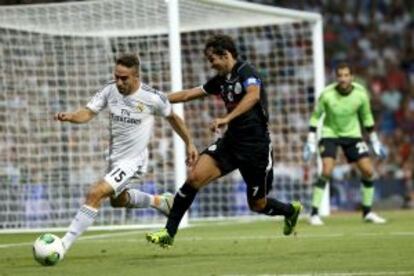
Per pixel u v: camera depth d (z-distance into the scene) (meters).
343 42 85.69
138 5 40.78
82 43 46.88
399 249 26.39
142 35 46.53
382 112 79.81
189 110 60.38
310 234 33.53
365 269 21.22
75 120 24.88
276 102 67.06
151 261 24.36
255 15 46.59
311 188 57.78
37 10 41.62
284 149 61.75
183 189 24.50
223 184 53.88
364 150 40.94
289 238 31.75
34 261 25.19
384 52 85.94
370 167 40.75
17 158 45.31
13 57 45.34
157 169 48.28
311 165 57.94
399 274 20.02
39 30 44.72
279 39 69.06
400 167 70.25
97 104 25.31
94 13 42.00
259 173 25.25
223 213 53.75
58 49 46.66
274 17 47.97
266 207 26.67
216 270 21.66
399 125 79.38
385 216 46.94
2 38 45.16
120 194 27.19
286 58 63.66
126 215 46.59
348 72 39.91
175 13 39.75
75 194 46.50
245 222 44.88
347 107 40.38
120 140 25.39
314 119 41.31
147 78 47.97
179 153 40.00
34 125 45.78
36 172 45.62
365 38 86.50
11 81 45.47
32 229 42.38
